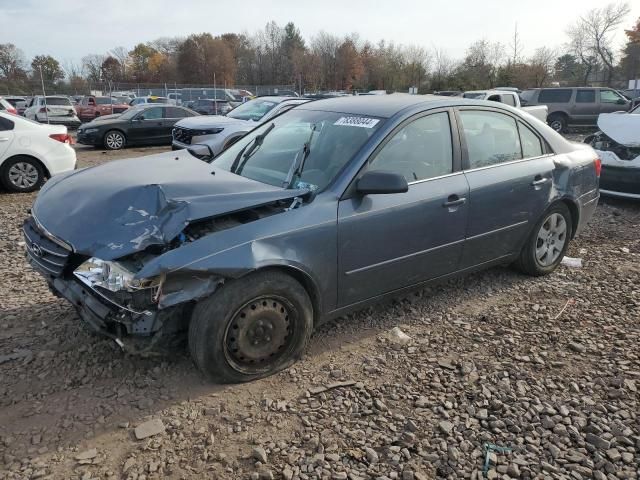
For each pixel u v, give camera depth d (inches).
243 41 3159.5
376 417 116.3
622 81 2075.5
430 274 157.8
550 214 189.0
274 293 124.3
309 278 129.5
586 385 129.1
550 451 107.6
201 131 441.1
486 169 164.9
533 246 186.7
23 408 117.3
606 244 241.8
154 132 708.7
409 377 131.4
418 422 115.2
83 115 1266.0
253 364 127.4
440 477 100.4
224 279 116.7
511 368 135.9
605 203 323.6
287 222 125.0
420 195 146.8
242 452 105.8
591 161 202.5
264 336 126.7
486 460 104.3
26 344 143.3
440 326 158.1
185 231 121.2
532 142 182.9
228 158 167.5
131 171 145.6
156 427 111.5
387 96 173.6
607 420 116.6
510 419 116.5
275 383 128.1
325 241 130.0
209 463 102.8
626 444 109.6
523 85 1710.1
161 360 135.2
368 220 136.7
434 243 153.3
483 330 155.9
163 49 3540.8
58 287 126.1
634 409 120.5
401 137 146.4
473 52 1886.1
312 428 112.7
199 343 118.3
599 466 103.7
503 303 174.1
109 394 122.4
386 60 2186.3
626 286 188.7
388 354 141.9
